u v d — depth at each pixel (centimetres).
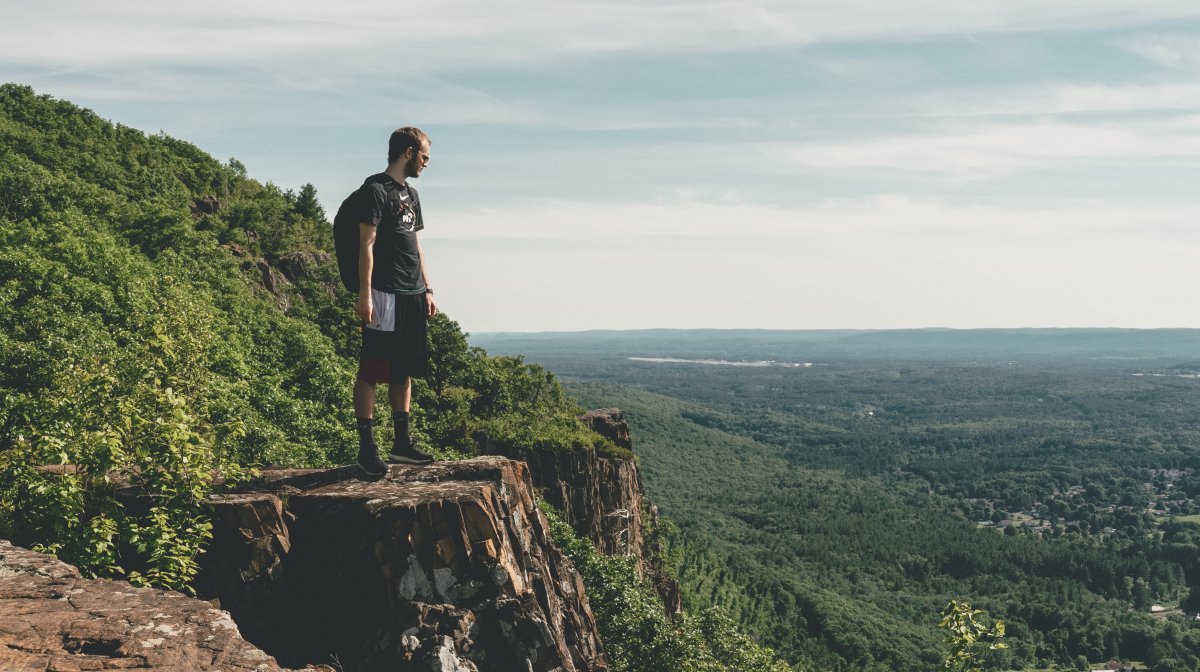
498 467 883
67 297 4578
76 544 693
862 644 18725
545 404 8906
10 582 497
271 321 7012
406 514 737
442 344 8312
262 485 820
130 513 757
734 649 5247
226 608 726
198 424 827
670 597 8362
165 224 8050
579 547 3484
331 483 827
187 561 699
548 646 733
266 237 12112
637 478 8200
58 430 775
